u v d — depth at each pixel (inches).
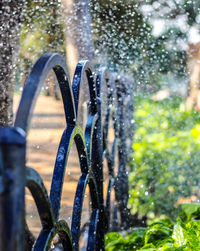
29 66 141.3
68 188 139.3
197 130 151.6
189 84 296.0
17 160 22.5
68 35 138.9
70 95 44.7
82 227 106.3
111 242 79.1
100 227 68.1
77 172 152.9
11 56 74.0
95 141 66.0
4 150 21.8
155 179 156.1
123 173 128.5
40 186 31.9
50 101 382.0
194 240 56.7
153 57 294.4
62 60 40.4
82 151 51.7
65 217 110.8
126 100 154.9
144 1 225.9
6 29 72.8
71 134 44.7
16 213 22.8
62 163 42.1
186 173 157.8
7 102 73.8
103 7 165.6
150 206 139.6
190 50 302.8
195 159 166.2
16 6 74.2
